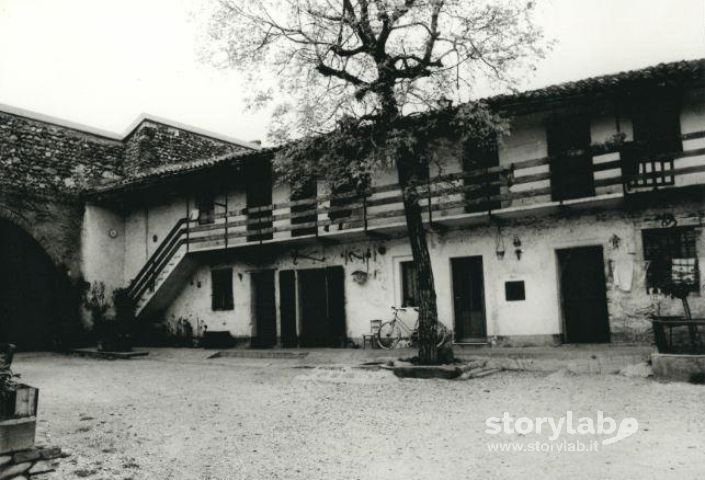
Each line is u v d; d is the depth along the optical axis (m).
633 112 12.76
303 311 17.14
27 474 5.46
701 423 6.59
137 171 21.61
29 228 19.19
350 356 14.07
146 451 6.60
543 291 13.40
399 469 5.72
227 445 6.79
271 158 16.34
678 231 12.12
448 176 13.21
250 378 12.08
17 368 14.59
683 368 8.84
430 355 11.28
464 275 14.73
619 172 12.88
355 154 11.90
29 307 19.92
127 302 18.64
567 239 13.21
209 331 18.17
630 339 12.34
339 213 16.50
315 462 6.05
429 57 11.23
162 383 11.70
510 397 8.62
